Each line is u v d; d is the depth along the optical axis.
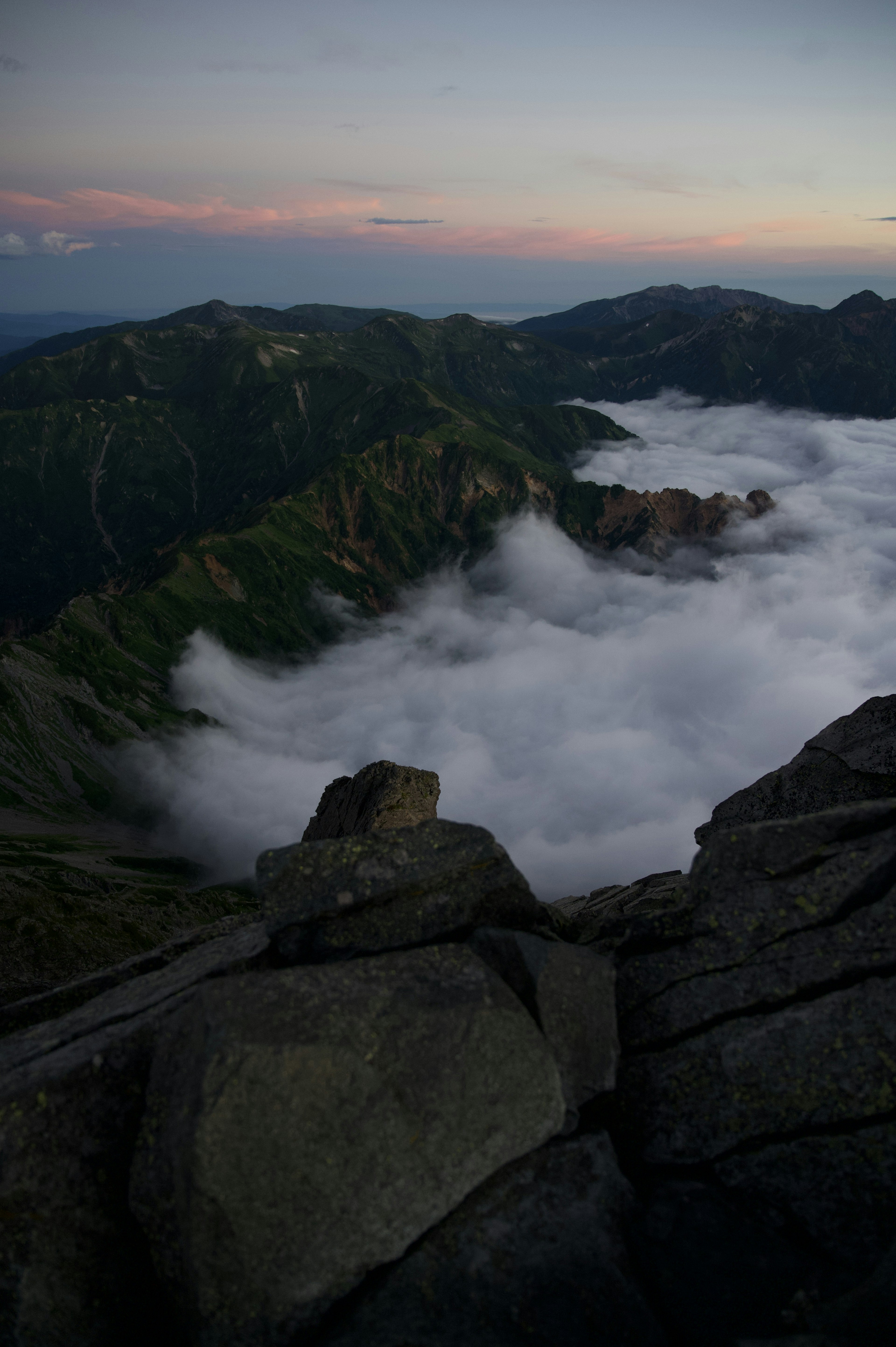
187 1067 6.34
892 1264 5.84
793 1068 7.10
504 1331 5.85
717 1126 7.14
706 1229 6.59
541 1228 6.36
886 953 7.38
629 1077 7.57
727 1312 6.06
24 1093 6.68
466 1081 6.54
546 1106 6.77
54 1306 6.15
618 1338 5.88
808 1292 6.06
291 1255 5.88
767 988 7.54
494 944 7.64
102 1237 6.41
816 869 7.95
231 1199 5.83
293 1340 5.87
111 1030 7.28
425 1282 6.05
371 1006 6.63
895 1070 6.84
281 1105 6.05
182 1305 5.98
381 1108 6.28
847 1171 6.65
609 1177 6.75
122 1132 6.73
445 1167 6.37
